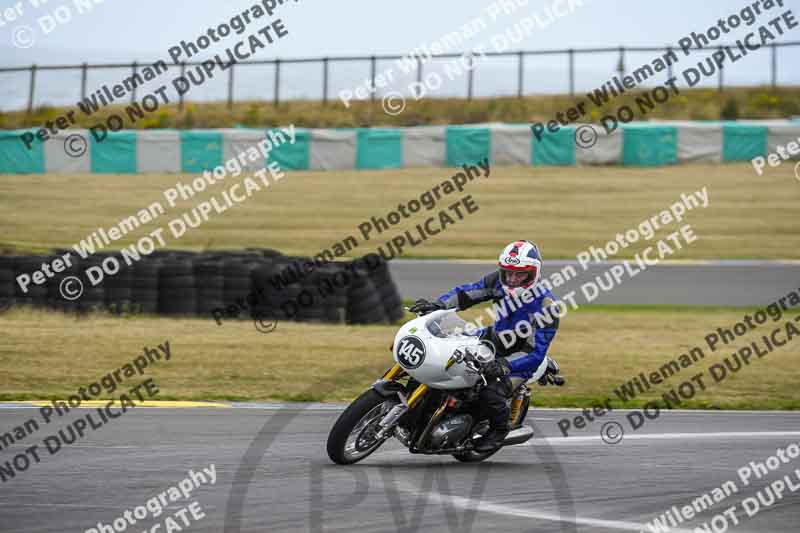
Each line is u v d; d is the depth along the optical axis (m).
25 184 101.19
